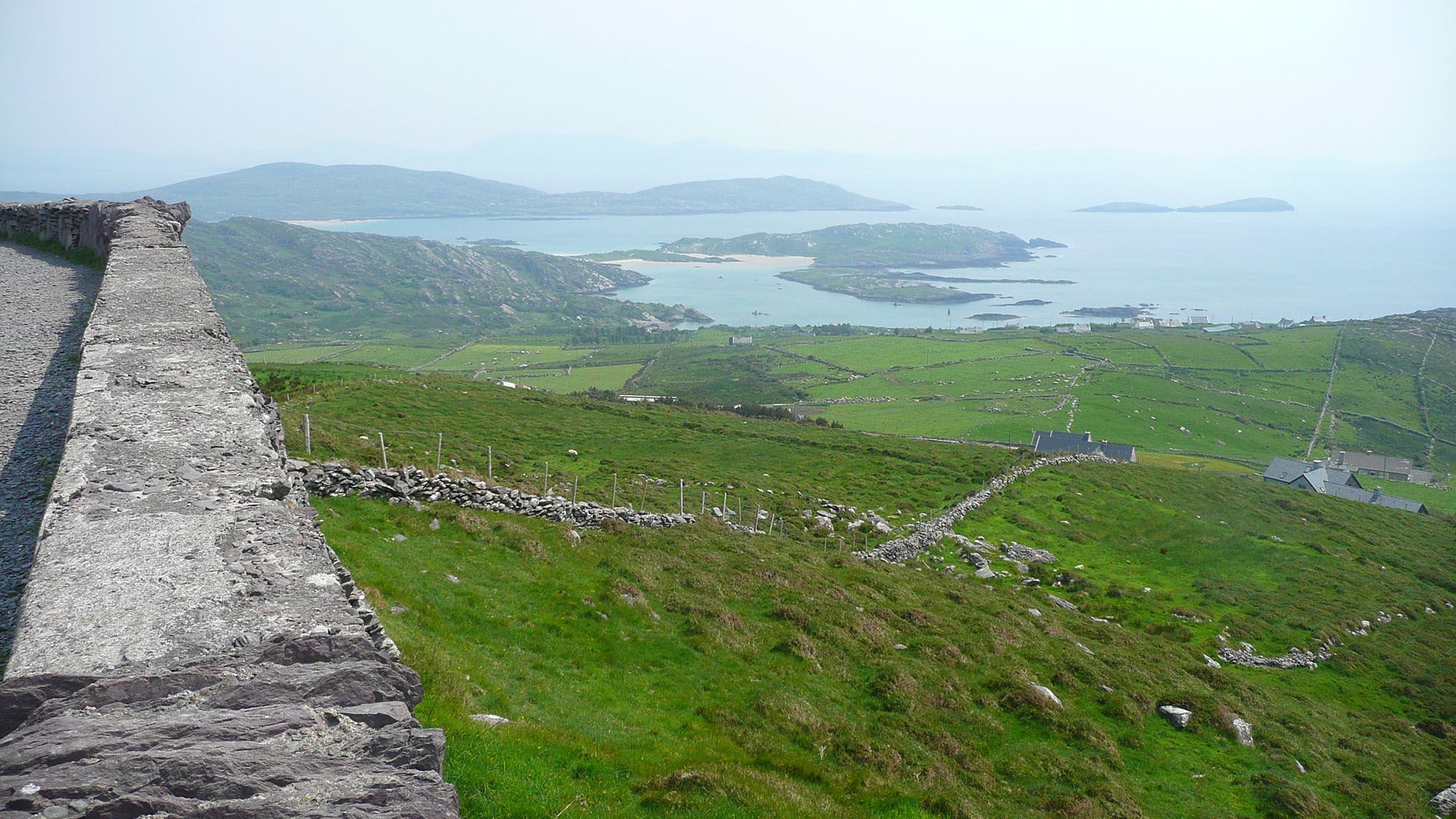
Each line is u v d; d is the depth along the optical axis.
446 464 50.19
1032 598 49.84
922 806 20.20
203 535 8.60
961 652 32.41
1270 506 95.50
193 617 7.13
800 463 83.00
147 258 25.34
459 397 90.50
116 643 6.61
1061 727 28.28
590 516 36.66
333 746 6.04
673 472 67.31
